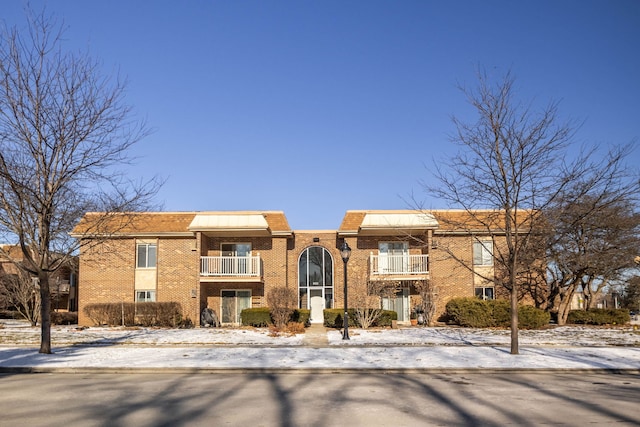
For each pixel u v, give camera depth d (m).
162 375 14.29
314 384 12.66
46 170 17.38
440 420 8.88
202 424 8.64
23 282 30.78
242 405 10.16
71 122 17.62
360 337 22.89
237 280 30.19
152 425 8.57
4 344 20.72
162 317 29.75
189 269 31.36
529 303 31.08
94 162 18.73
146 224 31.56
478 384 12.67
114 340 21.88
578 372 14.77
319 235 32.25
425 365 15.16
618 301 44.59
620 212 27.44
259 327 28.95
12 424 8.63
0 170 16.16
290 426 8.49
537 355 17.17
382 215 30.03
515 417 9.07
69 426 8.48
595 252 27.50
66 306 45.75
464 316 28.03
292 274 32.16
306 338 22.64
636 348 19.30
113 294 31.23
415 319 30.62
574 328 27.86
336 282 31.81
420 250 31.80
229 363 15.48
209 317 30.17
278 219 32.09
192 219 32.06
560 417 9.04
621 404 10.16
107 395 11.22
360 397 10.96
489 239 30.98
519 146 17.45
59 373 14.74
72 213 18.48
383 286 28.58
